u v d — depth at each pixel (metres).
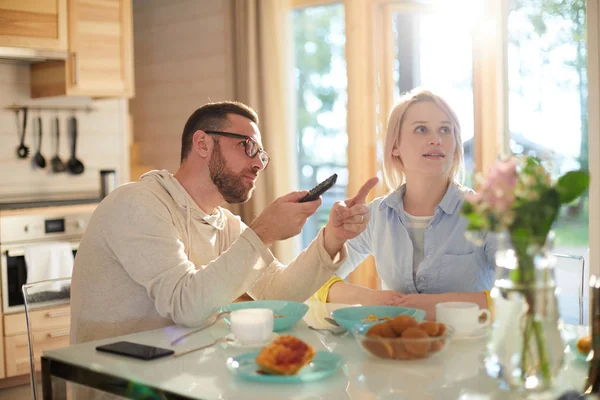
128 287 1.84
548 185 1.11
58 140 4.31
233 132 1.97
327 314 1.84
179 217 1.91
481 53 3.78
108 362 1.39
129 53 4.20
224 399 1.15
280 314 1.74
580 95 3.51
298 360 1.25
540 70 3.66
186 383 1.24
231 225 2.12
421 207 2.12
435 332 1.39
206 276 1.69
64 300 3.75
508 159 1.17
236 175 1.99
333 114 7.12
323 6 4.53
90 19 4.03
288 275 1.94
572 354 1.38
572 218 3.58
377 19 4.23
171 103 5.23
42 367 1.47
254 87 4.49
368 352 1.38
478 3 3.78
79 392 1.60
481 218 1.13
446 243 2.05
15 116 4.16
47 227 3.76
